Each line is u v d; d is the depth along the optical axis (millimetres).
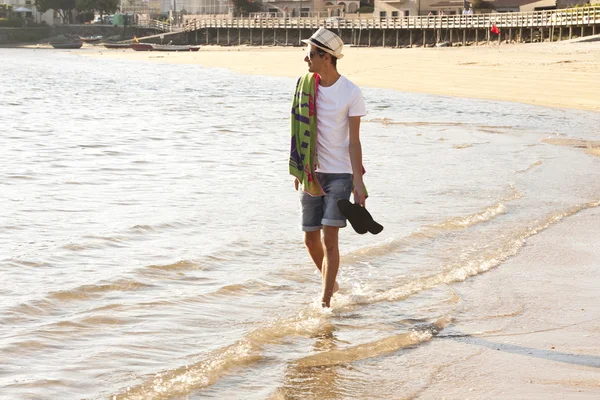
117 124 18219
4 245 6824
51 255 6531
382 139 15539
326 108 5281
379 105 24344
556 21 69375
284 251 6965
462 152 13648
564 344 4770
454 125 18500
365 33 93812
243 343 4633
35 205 8641
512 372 4305
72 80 40219
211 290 5770
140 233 7441
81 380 4074
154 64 64375
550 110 22656
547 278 6238
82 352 4469
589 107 23359
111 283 5809
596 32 67125
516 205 9117
